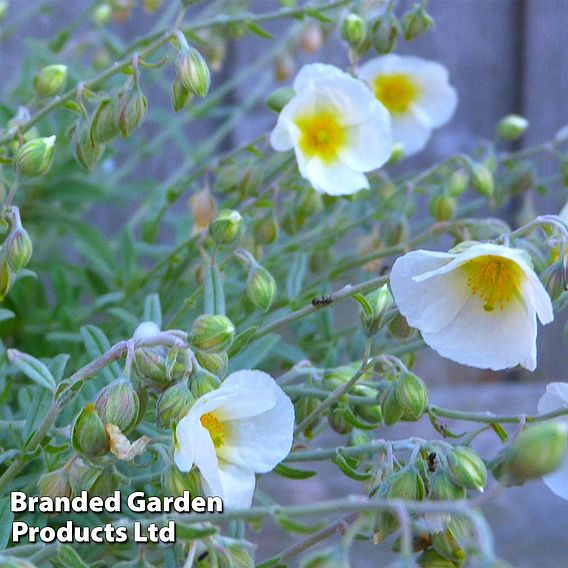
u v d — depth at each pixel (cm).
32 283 50
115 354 39
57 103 43
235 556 38
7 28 56
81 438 38
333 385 42
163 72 61
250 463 39
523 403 60
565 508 54
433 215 48
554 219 40
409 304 39
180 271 48
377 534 39
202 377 39
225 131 57
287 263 51
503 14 65
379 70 50
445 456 39
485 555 34
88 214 63
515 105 66
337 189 45
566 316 65
